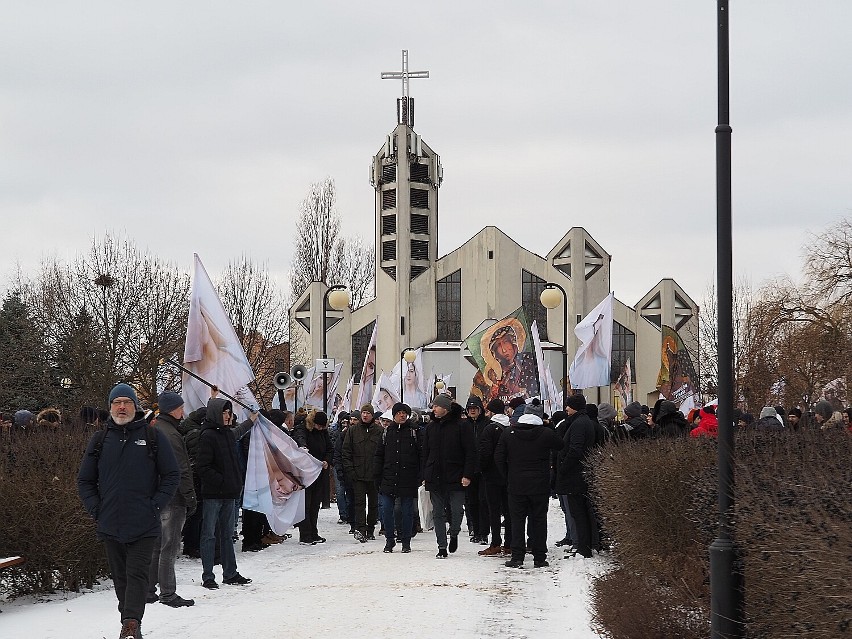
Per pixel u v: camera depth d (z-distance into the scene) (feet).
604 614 32.53
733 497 27.02
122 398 30.73
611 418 61.26
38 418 53.21
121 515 30.19
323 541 61.46
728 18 29.22
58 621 34.45
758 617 25.14
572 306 275.80
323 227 273.54
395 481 54.85
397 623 33.88
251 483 54.49
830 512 21.76
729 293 28.48
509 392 93.76
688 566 33.99
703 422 50.31
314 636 31.76
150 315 154.81
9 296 171.42
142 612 30.30
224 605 37.81
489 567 48.19
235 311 179.22
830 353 120.06
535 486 47.88
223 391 52.29
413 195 281.95
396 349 275.39
